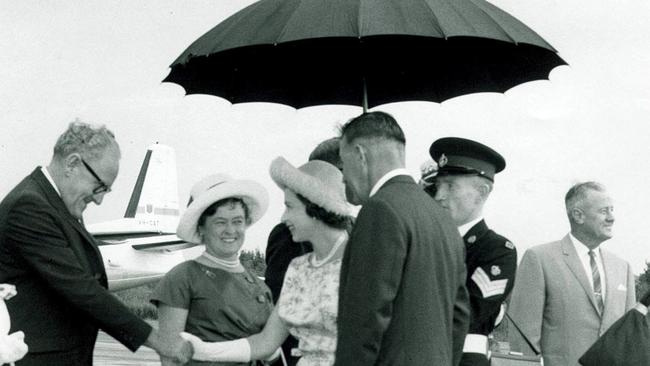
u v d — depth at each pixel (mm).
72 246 3709
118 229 37062
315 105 4738
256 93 4656
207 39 3814
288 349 4031
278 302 3861
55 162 3746
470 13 3643
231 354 3824
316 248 3570
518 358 4340
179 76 4469
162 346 3816
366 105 4559
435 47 4316
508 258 3904
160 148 39312
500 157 4020
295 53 4395
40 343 3633
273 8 3711
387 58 4473
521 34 3723
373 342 2840
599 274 5379
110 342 25016
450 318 3096
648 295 4801
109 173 3760
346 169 3273
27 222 3600
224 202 3986
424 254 2992
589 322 5309
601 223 5316
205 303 3918
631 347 4723
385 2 3539
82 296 3646
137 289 36781
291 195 3543
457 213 3965
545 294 5387
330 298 3479
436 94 4645
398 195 3061
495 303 3826
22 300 3639
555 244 5477
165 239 36281
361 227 2959
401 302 2939
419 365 2912
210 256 4039
